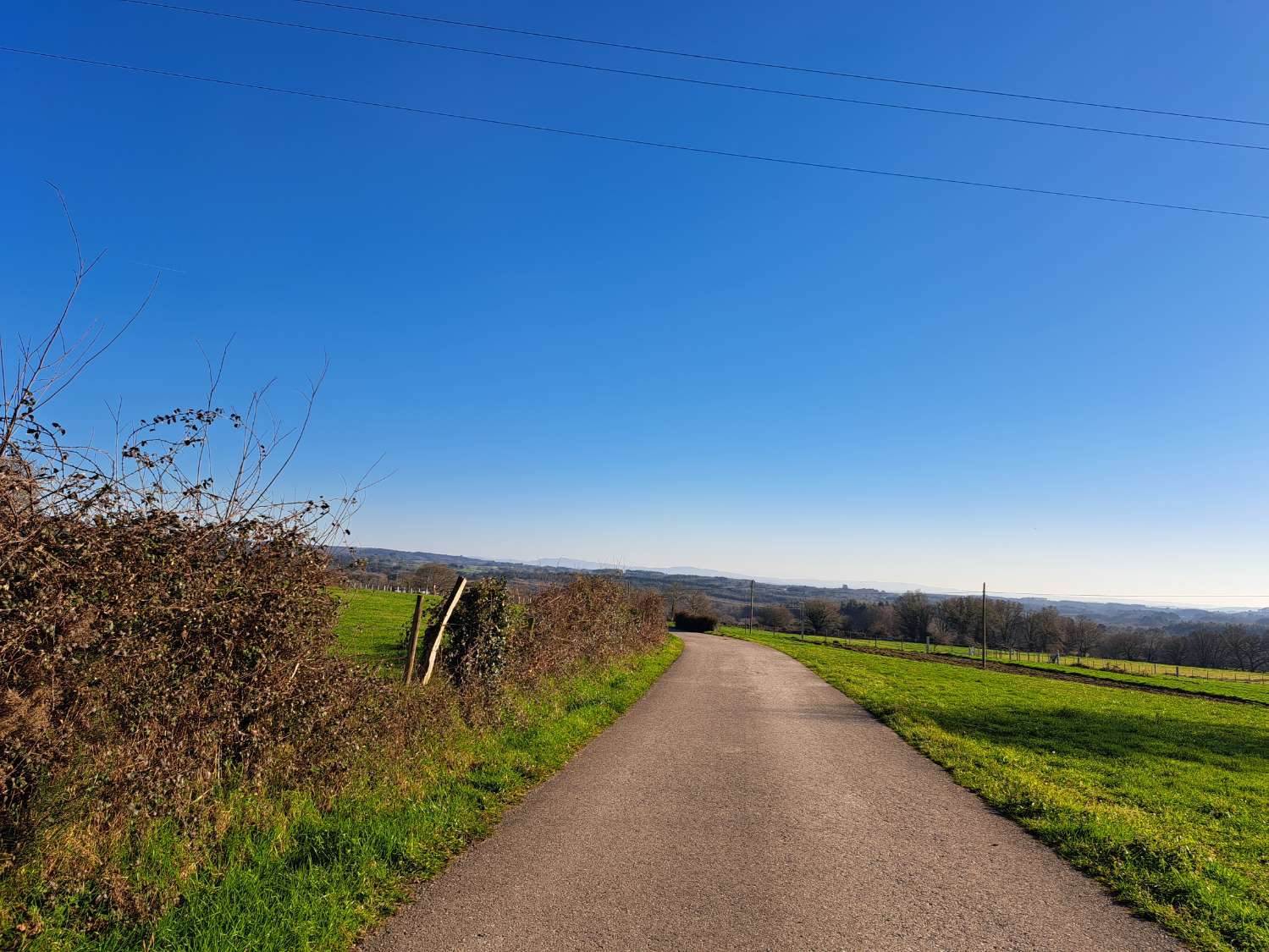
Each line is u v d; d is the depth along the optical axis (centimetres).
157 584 500
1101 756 1219
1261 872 619
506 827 644
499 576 1150
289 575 627
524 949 415
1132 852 632
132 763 461
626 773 874
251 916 424
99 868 425
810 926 467
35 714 414
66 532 451
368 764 702
